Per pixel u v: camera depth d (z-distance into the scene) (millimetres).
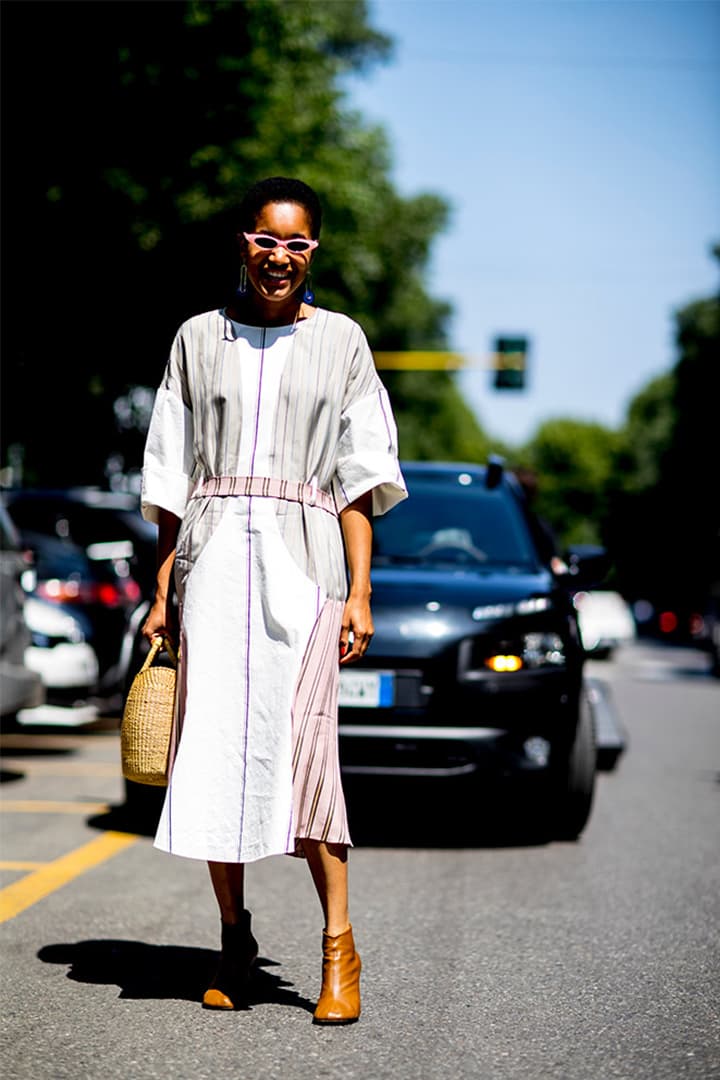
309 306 5039
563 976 5699
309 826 4816
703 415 66562
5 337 27453
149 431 5055
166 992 5328
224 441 4898
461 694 8211
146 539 16125
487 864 8141
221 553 4844
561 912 6895
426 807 10375
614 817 9930
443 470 10180
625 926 6605
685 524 72625
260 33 27516
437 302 55688
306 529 4871
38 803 10219
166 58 26000
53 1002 5180
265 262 4859
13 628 10555
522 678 8297
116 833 8953
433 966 5828
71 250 26344
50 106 25359
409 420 56875
